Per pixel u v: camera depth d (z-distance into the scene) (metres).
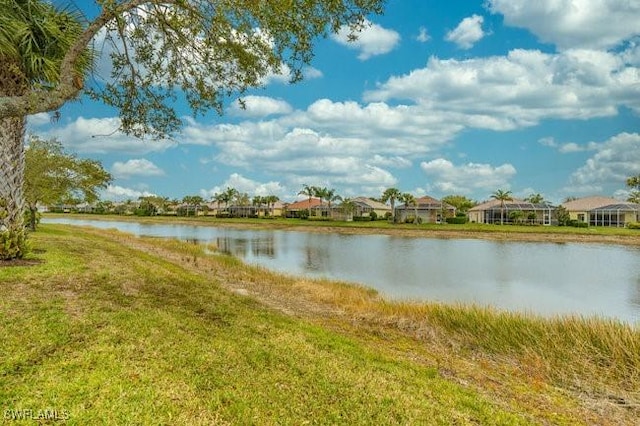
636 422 5.31
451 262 29.19
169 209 129.50
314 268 25.72
